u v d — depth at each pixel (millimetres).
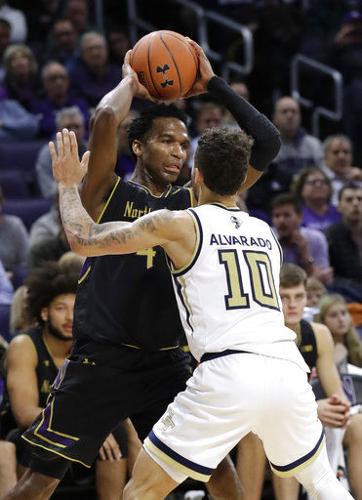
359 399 8648
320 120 17219
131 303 6305
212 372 5688
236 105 6609
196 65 6605
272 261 6059
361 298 11719
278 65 16688
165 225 5746
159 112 6582
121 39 16297
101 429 6359
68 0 16844
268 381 5645
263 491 8570
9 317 10391
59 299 7820
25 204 13156
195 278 5816
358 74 17000
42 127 14734
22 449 7770
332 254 12367
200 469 5691
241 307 5773
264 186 13391
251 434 7633
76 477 7996
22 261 12008
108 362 6328
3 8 16406
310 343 8352
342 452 8289
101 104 6199
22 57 14750
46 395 7832
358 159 16359
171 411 5809
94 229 5801
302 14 17078
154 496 5785
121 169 12938
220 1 18438
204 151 6012
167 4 18109
